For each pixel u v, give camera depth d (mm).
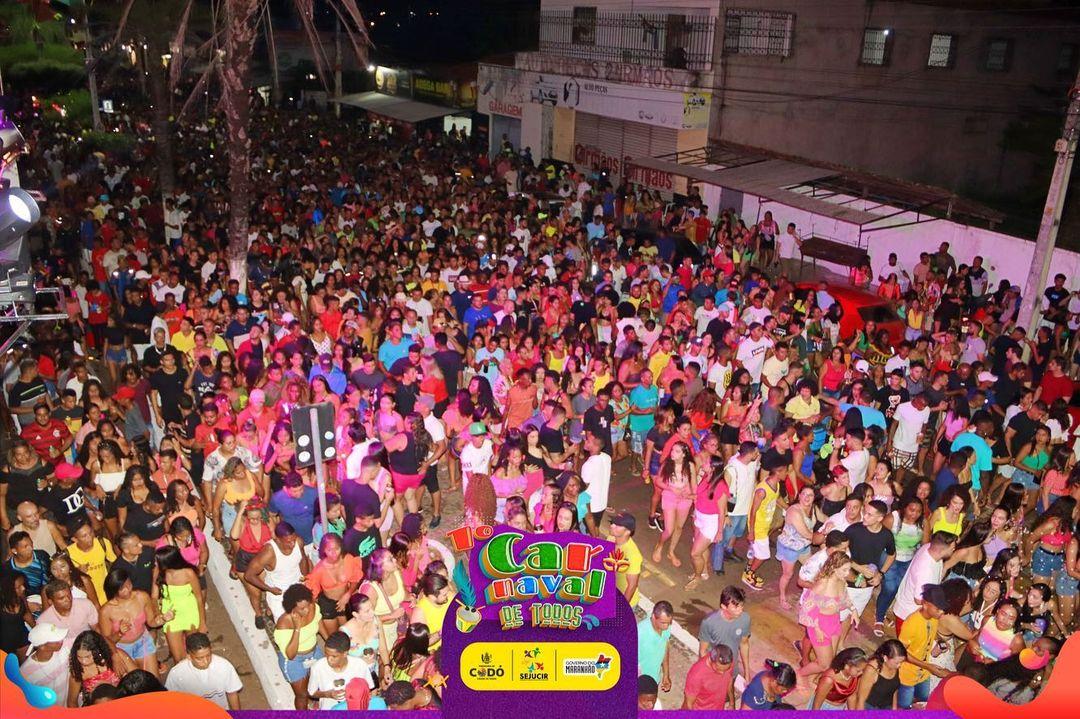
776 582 10492
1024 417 11062
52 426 10398
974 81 28156
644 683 6410
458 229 20391
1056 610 8742
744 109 26859
